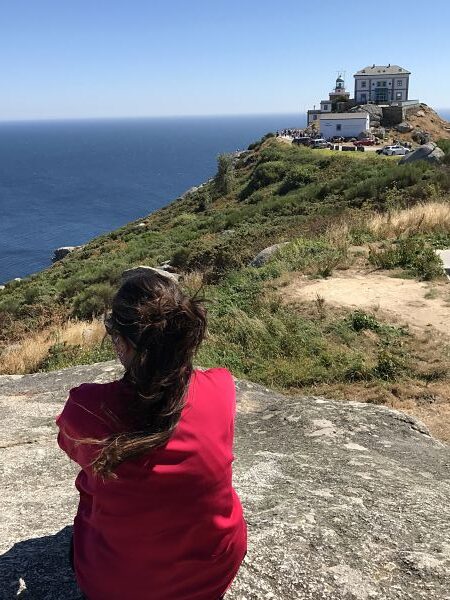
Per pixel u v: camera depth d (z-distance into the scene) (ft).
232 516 6.36
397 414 16.97
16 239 338.95
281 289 37.63
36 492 11.60
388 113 254.27
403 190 78.79
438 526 9.17
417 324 31.04
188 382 5.67
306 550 8.12
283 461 12.47
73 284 83.87
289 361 28.94
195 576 6.14
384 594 7.31
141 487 5.70
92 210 444.55
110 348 32.60
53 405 18.11
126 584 6.06
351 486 10.83
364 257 42.73
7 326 63.87
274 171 155.84
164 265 76.18
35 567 8.20
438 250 42.14
